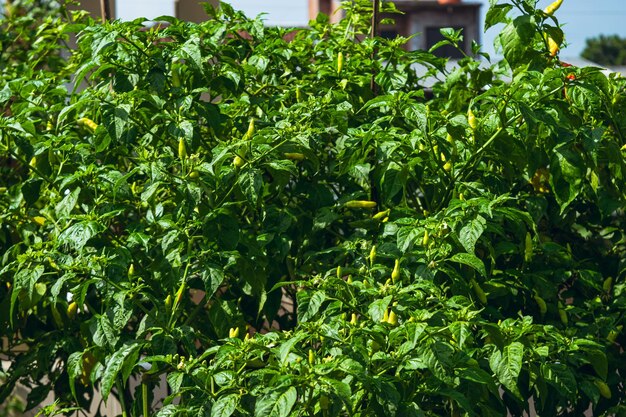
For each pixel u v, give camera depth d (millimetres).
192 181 3162
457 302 2834
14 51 5207
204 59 3639
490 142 3213
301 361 2525
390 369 2934
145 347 3154
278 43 3998
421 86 4367
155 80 3447
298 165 3762
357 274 3289
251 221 3738
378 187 3506
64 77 4516
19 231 3932
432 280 2930
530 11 3270
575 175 3197
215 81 3674
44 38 4973
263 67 3730
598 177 3693
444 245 3031
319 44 4129
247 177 3158
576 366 3443
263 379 2637
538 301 3518
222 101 3938
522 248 3457
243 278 3473
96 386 4430
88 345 3484
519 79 3133
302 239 3689
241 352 2670
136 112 3494
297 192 3633
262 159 3291
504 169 3570
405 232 3006
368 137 3277
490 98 3238
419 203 3744
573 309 3607
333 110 3439
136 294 3223
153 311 3197
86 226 3141
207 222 3223
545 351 2854
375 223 3465
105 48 3496
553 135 3277
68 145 3506
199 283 3473
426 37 29641
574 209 3963
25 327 4070
